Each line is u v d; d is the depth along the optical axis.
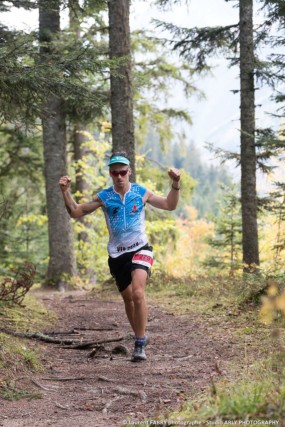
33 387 5.17
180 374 5.48
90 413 4.40
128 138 13.05
